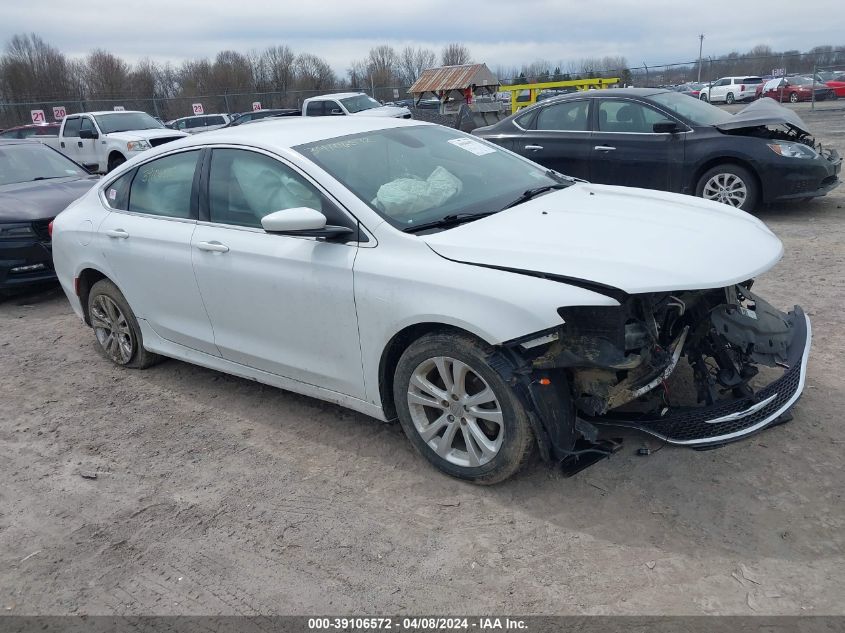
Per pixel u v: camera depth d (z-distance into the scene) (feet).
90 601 9.19
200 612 8.81
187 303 14.15
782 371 13.03
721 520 9.51
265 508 10.83
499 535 9.68
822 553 8.77
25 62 149.69
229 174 13.25
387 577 9.11
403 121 14.79
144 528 10.61
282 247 12.12
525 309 9.41
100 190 16.52
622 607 8.21
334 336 11.68
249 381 15.62
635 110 28.22
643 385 9.95
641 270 9.54
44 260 22.97
